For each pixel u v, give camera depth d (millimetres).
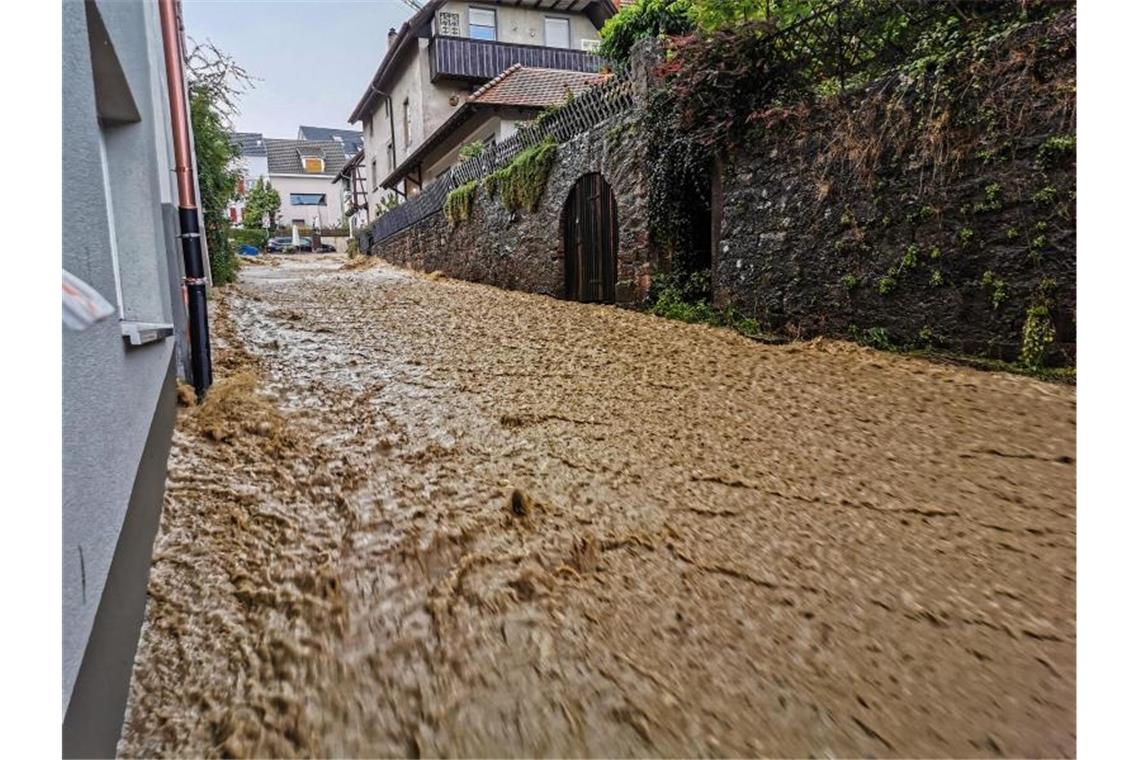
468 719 1400
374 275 12305
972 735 1402
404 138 18891
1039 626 1776
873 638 1726
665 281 6641
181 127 3492
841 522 2393
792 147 5324
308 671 1511
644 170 6688
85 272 1215
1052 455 2924
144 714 1318
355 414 3475
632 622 1774
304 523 2238
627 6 9867
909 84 4461
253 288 8992
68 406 941
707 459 2994
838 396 3895
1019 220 3943
